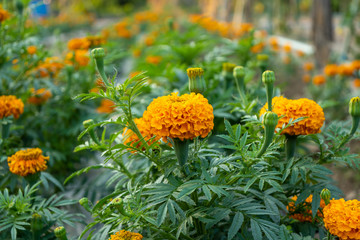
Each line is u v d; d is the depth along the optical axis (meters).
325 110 4.79
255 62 4.29
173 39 5.40
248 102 2.46
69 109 3.56
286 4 9.73
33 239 1.94
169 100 1.63
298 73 6.84
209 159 2.14
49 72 3.55
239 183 1.71
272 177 1.58
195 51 4.45
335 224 1.54
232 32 6.30
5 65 3.32
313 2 5.95
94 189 3.08
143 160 2.37
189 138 1.62
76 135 3.58
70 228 2.81
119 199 1.56
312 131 1.81
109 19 17.11
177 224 1.79
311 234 1.91
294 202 1.95
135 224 1.67
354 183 3.54
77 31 11.59
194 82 1.87
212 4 9.55
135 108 2.76
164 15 11.62
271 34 9.39
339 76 5.22
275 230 1.61
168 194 1.57
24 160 2.13
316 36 6.04
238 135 1.69
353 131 1.90
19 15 3.60
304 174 1.71
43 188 3.33
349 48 6.46
